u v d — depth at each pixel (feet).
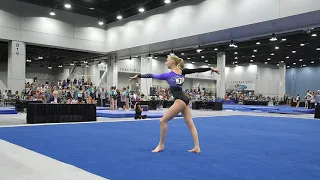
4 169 10.83
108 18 77.30
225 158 12.98
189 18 57.88
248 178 9.55
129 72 111.96
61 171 10.48
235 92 125.18
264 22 46.09
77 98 49.29
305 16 42.24
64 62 121.90
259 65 135.64
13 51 65.41
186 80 137.49
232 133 23.43
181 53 102.73
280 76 131.95
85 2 63.31
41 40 69.51
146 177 9.62
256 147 16.37
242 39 57.77
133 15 71.87
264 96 132.87
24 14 67.05
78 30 75.72
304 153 14.60
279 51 99.71
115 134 21.72
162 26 63.72
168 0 54.44
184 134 21.95
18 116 42.45
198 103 73.51
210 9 54.03
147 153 14.01
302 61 131.13
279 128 28.27
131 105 61.31
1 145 16.20
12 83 65.26
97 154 13.70
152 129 25.49
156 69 118.93
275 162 12.25
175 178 9.52
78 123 31.09
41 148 15.34
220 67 93.30
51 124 29.53
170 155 13.55
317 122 36.83
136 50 75.56
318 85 143.74
